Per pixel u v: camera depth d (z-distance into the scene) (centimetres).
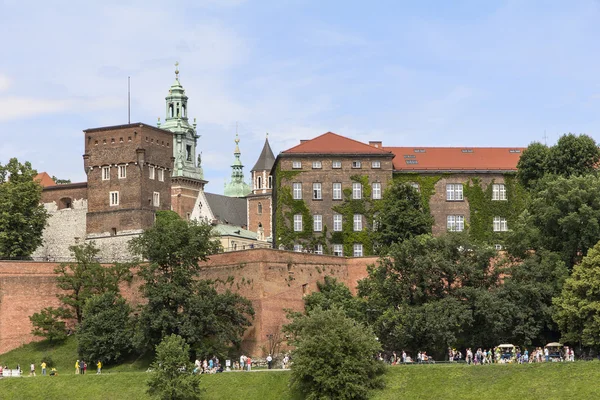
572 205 12838
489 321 11869
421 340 12000
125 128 17738
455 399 10494
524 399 10256
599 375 10312
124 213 17588
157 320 12619
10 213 16025
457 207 16112
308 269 14062
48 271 14512
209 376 11731
